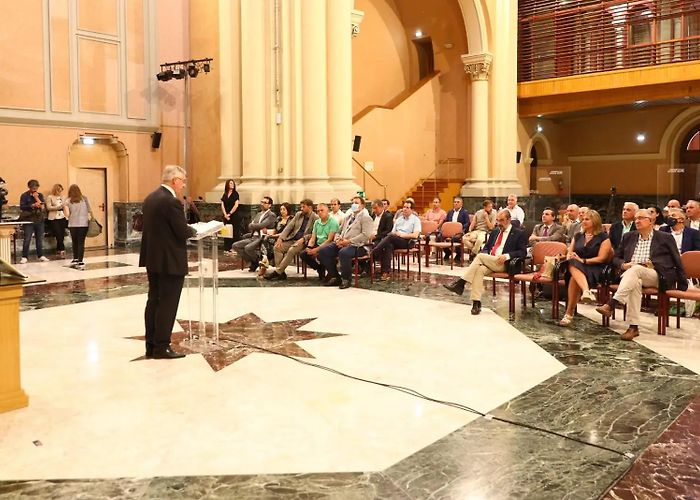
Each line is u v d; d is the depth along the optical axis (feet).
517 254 23.29
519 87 60.23
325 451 11.55
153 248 16.97
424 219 42.83
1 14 40.22
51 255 42.06
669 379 15.69
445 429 12.57
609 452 11.46
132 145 47.11
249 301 25.88
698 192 47.96
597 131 69.15
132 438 12.15
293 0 40.16
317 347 18.75
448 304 25.38
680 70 50.98
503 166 58.49
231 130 43.93
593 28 56.75
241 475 10.61
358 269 32.07
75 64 43.78
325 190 40.45
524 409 13.66
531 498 9.80
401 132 59.52
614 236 25.29
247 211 41.22
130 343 19.20
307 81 40.45
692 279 23.70
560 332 20.66
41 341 19.43
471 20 55.93
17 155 41.47
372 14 61.05
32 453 11.48
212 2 47.39
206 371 16.38
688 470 10.75
